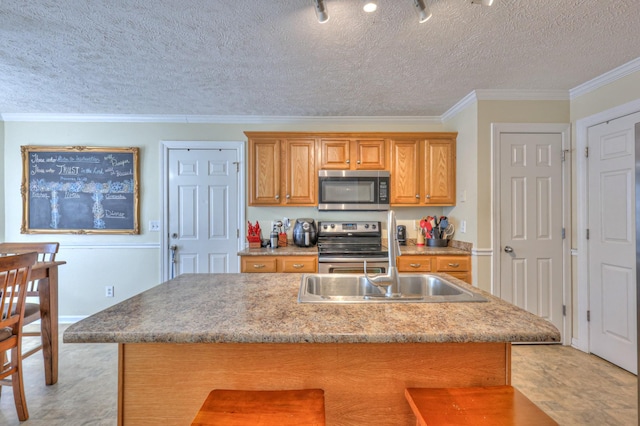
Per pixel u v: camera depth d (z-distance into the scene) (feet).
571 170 9.11
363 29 5.89
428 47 6.54
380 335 3.04
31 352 6.60
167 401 3.58
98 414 6.06
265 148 10.62
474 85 8.63
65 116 11.12
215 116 11.32
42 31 5.95
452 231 10.83
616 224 7.77
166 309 3.80
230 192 11.57
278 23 5.71
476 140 9.17
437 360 3.59
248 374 3.59
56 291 7.22
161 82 8.35
